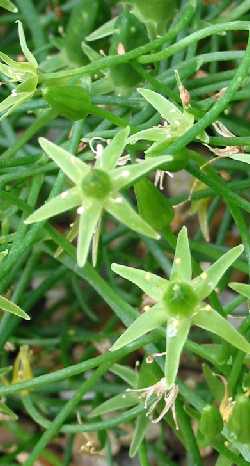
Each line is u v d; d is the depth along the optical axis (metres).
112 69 0.14
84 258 0.10
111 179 0.11
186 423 0.13
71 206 0.11
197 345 0.12
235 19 0.16
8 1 0.14
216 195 0.14
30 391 0.15
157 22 0.15
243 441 0.12
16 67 0.12
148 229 0.11
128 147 0.12
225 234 0.18
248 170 0.16
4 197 0.12
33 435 0.17
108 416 0.18
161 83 0.13
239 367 0.12
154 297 0.11
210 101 0.14
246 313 0.18
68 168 0.11
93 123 0.17
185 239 0.11
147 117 0.14
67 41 0.16
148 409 0.13
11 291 0.18
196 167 0.13
